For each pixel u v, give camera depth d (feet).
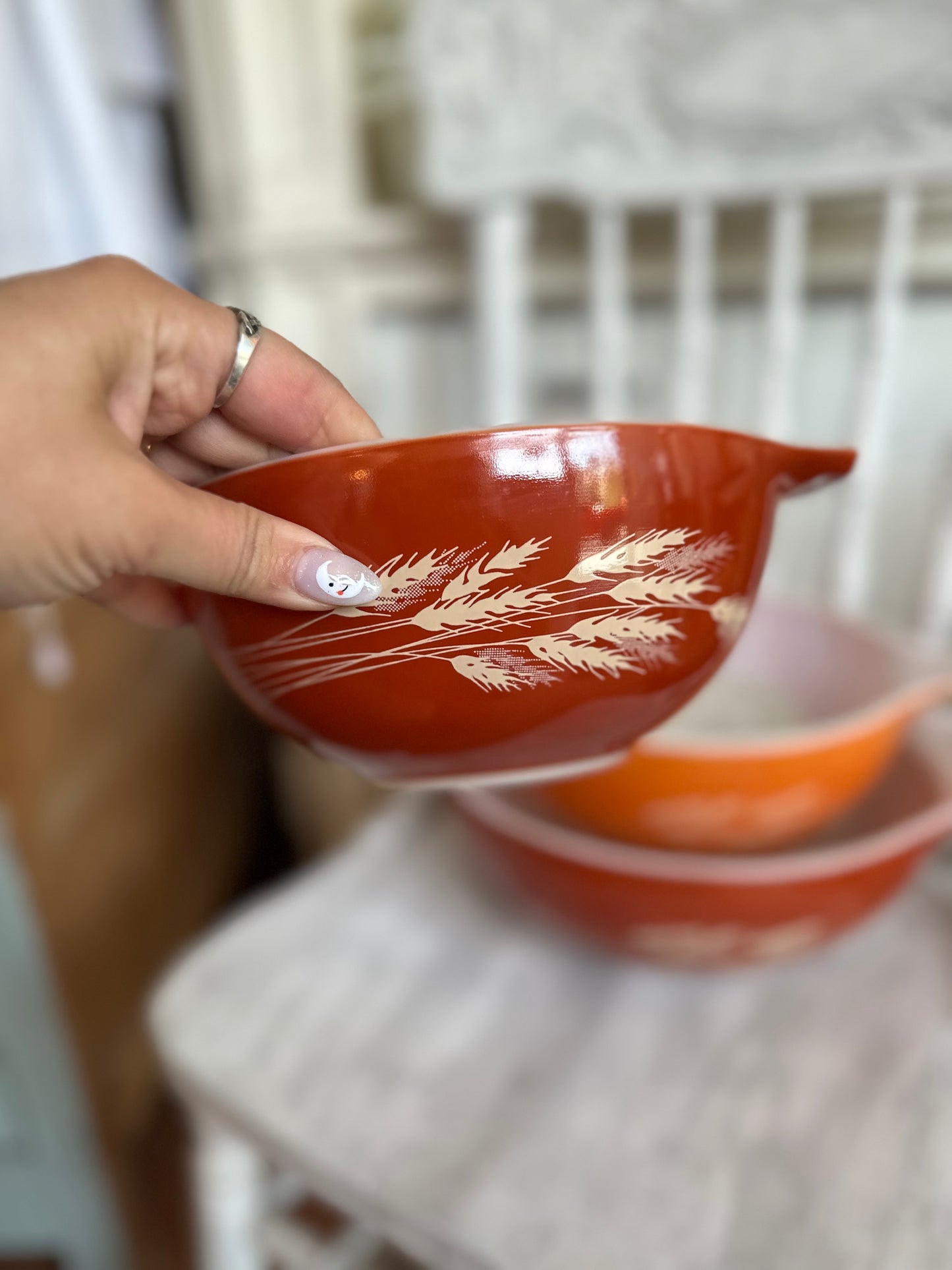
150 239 2.38
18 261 1.96
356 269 2.25
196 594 0.74
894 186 1.50
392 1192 0.98
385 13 2.21
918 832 1.11
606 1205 0.96
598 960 1.30
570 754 0.77
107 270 0.72
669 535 0.66
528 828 1.17
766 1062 1.12
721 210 1.90
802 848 1.29
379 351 2.39
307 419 0.84
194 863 2.66
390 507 0.62
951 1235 0.92
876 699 1.30
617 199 1.66
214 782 2.83
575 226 2.03
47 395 0.65
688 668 0.73
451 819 1.62
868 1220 0.93
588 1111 1.07
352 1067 1.14
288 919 1.39
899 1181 0.97
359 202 2.28
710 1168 0.99
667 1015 1.20
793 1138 1.02
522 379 2.02
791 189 1.54
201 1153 1.23
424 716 0.70
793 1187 0.97
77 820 1.94
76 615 1.93
